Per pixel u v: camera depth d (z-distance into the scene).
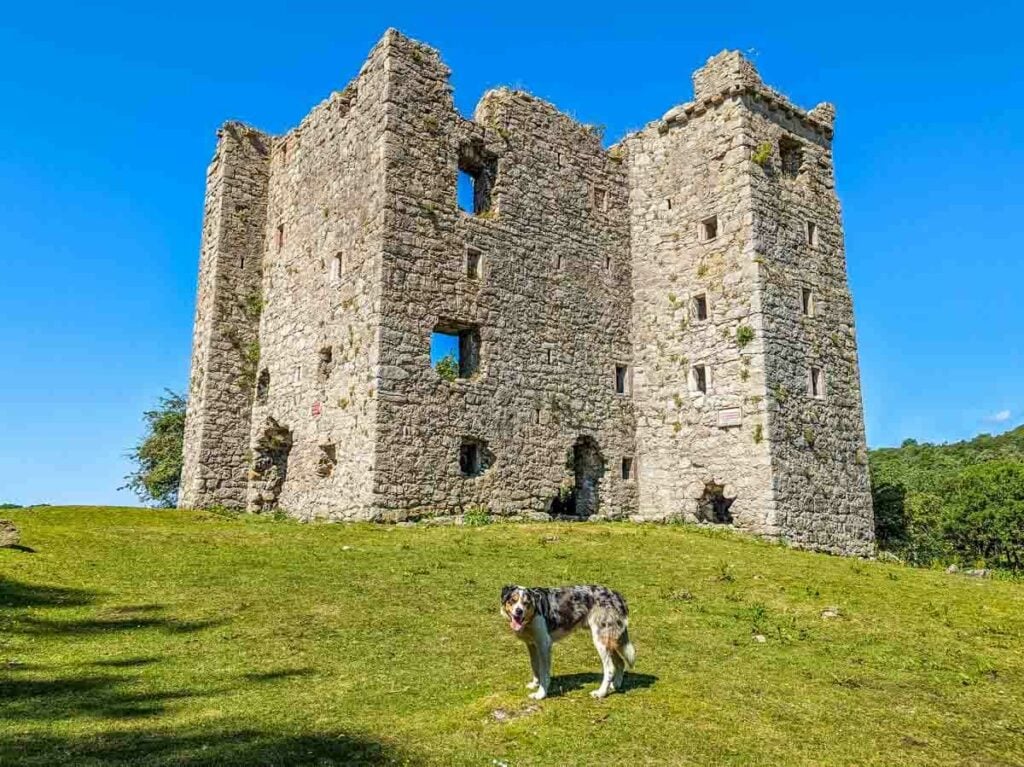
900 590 15.76
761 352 24.72
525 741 7.22
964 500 36.66
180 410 46.75
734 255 26.06
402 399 22.56
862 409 27.20
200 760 6.65
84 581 13.46
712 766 6.89
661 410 27.53
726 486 24.94
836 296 27.48
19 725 7.36
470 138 25.86
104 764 6.52
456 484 23.25
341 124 26.59
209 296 29.70
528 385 25.67
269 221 30.84
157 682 8.82
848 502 25.73
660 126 29.28
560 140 28.53
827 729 7.97
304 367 26.52
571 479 26.17
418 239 23.84
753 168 26.31
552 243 27.41
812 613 13.41
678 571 16.39
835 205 28.53
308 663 9.63
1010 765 7.27
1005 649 11.71
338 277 25.30
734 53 27.09
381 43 24.81
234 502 28.36
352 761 6.73
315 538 18.61
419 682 8.95
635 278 29.27
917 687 9.70
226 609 12.13
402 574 14.98
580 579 15.25
